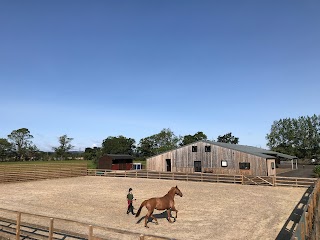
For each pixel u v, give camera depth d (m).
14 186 28.80
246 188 26.20
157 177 36.16
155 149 98.19
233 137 105.50
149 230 12.47
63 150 117.00
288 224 13.10
